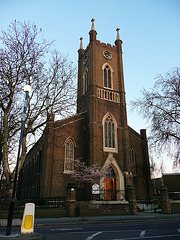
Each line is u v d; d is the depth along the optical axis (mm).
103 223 15609
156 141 20031
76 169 29703
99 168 29219
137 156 35156
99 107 33969
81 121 33125
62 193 27578
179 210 23688
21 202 25812
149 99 21188
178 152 19516
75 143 31312
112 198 30141
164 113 20562
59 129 28719
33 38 19047
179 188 40844
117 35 42188
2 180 24109
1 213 17062
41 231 11344
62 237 9289
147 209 27875
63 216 19062
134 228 12266
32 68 19359
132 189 22156
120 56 39969
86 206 19984
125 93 37250
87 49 39844
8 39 18016
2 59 17406
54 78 20922
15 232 10875
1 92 17891
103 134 32469
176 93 20578
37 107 20266
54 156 28781
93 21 40469
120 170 31344
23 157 19312
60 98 20969
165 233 10227
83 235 9805
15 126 21422
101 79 36500
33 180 36156
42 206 23375
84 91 38094
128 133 34344
